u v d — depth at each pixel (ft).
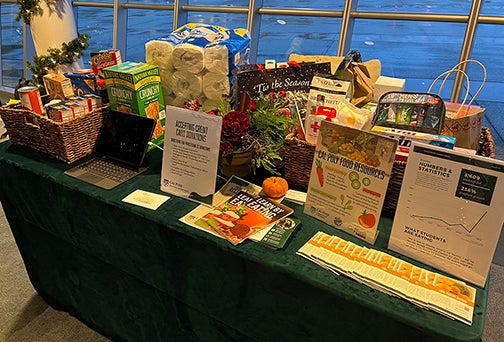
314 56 6.10
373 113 4.77
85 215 4.98
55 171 5.17
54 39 9.57
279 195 4.56
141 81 5.35
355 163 3.83
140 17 13.56
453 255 3.45
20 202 5.75
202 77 5.73
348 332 3.48
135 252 4.76
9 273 7.41
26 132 5.59
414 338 3.11
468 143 4.71
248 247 3.84
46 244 6.00
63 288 6.27
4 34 17.97
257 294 3.91
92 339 6.12
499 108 9.98
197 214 4.33
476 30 8.96
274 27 11.55
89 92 6.09
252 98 5.21
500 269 8.09
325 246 3.81
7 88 18.49
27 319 6.43
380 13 9.98
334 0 10.61
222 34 6.25
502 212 3.18
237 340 4.42
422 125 4.39
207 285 4.29
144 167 5.28
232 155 4.80
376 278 3.41
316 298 3.50
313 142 4.54
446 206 3.41
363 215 3.88
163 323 5.12
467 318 3.04
